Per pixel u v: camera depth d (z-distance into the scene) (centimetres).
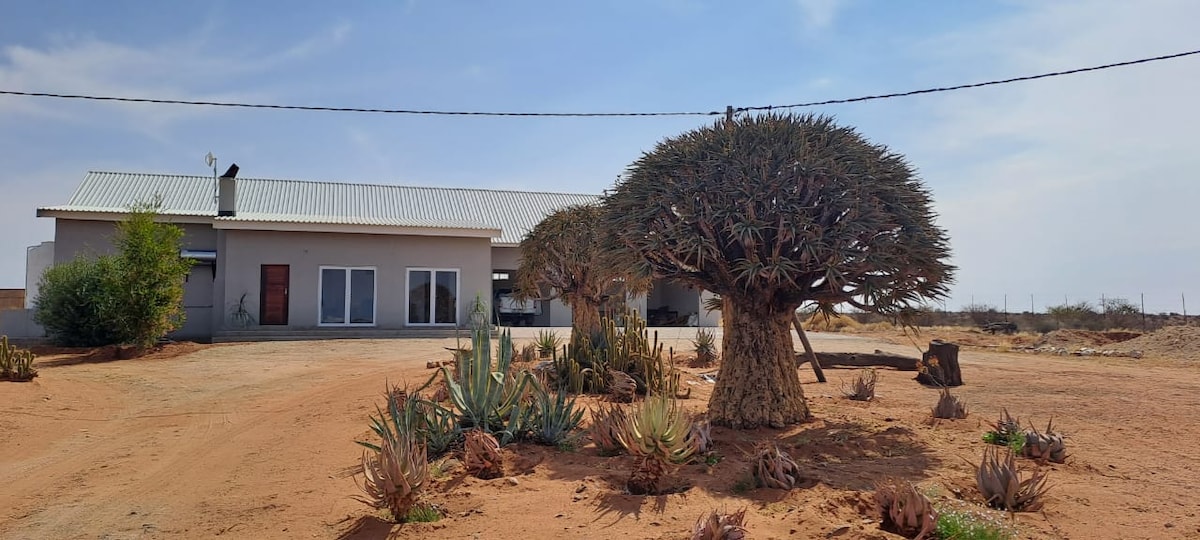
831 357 1870
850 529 545
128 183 2931
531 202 3591
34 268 2805
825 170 860
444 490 647
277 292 2420
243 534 566
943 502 612
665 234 902
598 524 555
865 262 864
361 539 536
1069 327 4116
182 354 1878
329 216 3062
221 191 2572
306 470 755
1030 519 606
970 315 4966
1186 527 600
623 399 1121
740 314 958
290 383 1430
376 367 1617
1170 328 2584
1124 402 1295
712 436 872
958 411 1050
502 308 3098
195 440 963
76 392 1333
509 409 838
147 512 644
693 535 491
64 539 580
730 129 948
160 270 1952
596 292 1552
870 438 870
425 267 2545
